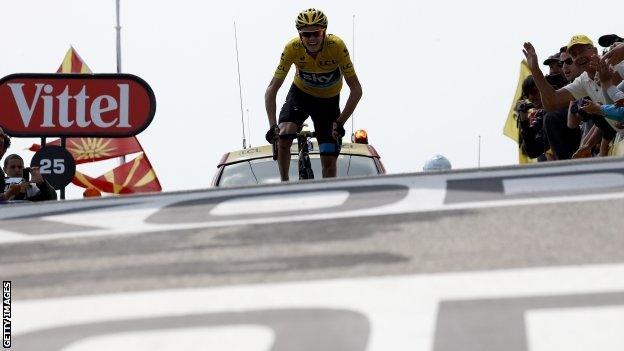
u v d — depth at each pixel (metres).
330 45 13.17
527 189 7.66
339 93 13.80
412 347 4.11
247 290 5.17
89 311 5.02
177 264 5.93
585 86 13.66
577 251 5.51
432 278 5.13
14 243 7.08
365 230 6.52
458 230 6.29
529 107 15.50
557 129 14.72
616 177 7.89
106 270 5.93
